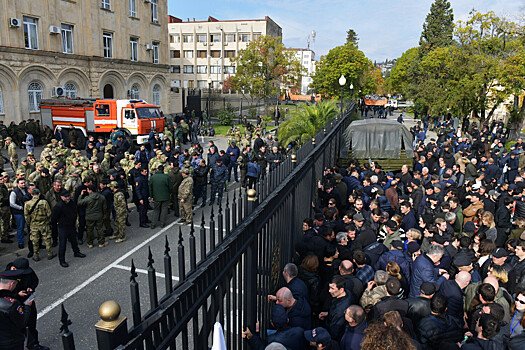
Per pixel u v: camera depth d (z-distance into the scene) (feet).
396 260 17.04
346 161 43.60
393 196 27.99
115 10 94.32
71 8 82.48
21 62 71.72
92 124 68.54
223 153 37.68
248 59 138.21
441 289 14.96
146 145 69.31
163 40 113.80
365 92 175.63
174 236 30.32
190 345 15.97
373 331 8.09
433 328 12.46
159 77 112.16
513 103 98.58
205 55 232.53
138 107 67.41
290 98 209.46
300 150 18.95
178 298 6.02
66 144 71.05
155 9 110.32
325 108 53.11
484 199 28.17
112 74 93.40
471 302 14.56
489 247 18.37
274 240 13.57
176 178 34.40
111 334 4.51
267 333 12.75
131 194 42.55
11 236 29.60
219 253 7.88
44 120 73.10
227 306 8.91
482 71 95.20
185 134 82.48
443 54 108.17
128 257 26.25
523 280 15.57
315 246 17.37
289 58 140.46
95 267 24.61
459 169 38.86
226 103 163.63
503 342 11.96
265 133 84.43
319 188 26.37
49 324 18.48
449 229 21.07
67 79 81.87
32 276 15.08
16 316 12.79
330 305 14.94
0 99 70.18
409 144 42.88
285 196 15.14
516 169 43.96
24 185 26.86
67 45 83.56
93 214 26.99
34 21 75.56
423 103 129.70
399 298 13.84
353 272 17.26
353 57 168.14
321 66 184.14
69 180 30.01
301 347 11.69
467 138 55.16
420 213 26.89
